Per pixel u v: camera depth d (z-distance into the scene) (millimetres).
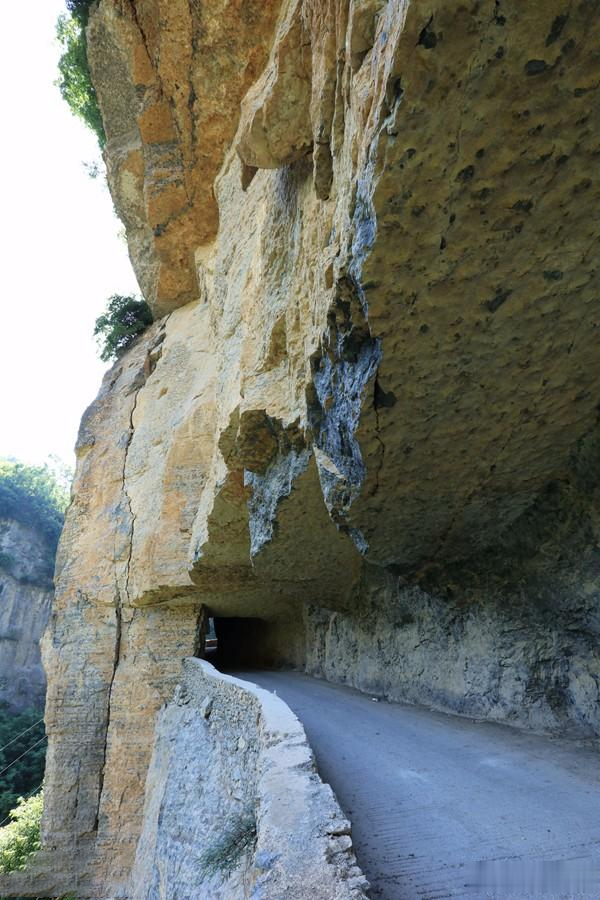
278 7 9883
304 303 6254
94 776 12016
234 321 9680
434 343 3754
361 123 3426
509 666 5871
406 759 4852
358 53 3508
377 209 3068
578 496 4750
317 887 2330
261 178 9305
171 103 12336
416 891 2650
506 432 4449
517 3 2287
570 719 5109
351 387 4445
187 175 13617
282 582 10148
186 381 14914
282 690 9562
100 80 14375
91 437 16234
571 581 4996
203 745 7801
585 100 2555
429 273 3355
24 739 33188
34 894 10852
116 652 13078
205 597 12906
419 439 4543
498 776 4180
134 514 13922
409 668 7934
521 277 3340
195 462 13250
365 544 5996
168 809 7793
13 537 49656
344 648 10555
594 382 4027
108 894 10633
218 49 10805
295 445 7035
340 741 5633
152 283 17125
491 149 2781
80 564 14148
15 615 44812
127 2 11258
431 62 2533
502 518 5434
